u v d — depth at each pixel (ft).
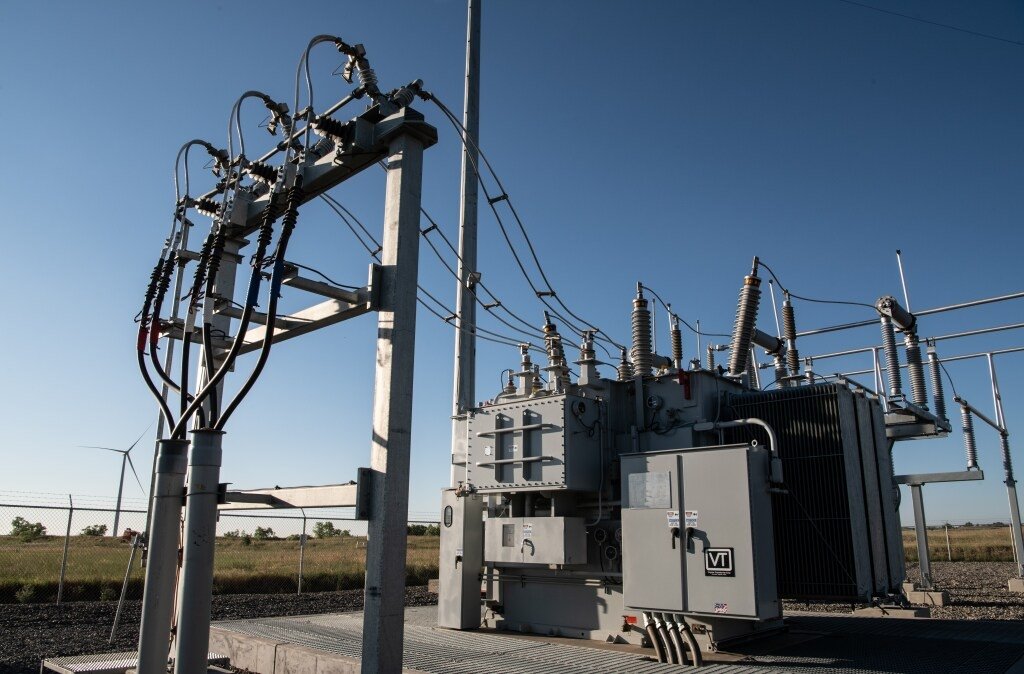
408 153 15.35
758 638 26.63
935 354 45.03
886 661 22.25
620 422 30.94
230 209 17.48
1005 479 55.01
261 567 79.97
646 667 21.90
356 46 16.71
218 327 20.07
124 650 28.89
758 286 31.68
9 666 25.62
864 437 27.94
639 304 32.53
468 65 43.57
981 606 40.37
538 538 28.53
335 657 21.13
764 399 28.50
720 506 23.25
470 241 40.75
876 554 26.53
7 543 128.16
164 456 14.97
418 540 177.17
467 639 27.81
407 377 14.37
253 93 18.99
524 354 34.55
